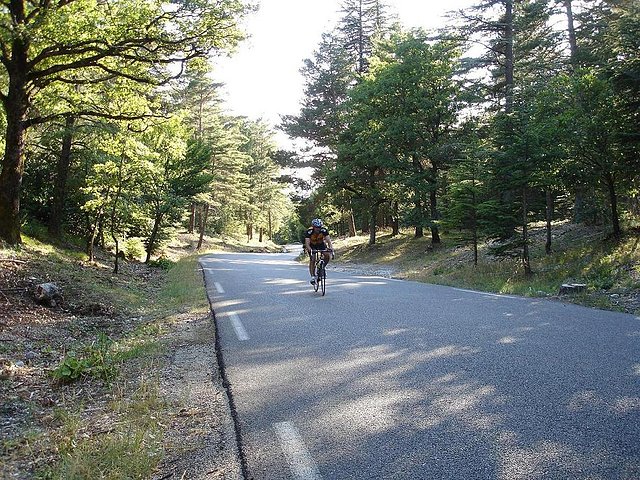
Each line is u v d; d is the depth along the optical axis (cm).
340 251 3644
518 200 1475
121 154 1579
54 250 1548
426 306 917
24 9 1343
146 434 381
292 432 371
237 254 4344
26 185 2011
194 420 411
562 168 1493
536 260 1563
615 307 861
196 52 1473
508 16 2336
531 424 365
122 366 580
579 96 1466
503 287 1231
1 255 1162
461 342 618
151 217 2395
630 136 1325
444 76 2753
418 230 3403
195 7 1366
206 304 1044
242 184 5738
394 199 3384
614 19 2331
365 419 388
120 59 1568
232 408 427
